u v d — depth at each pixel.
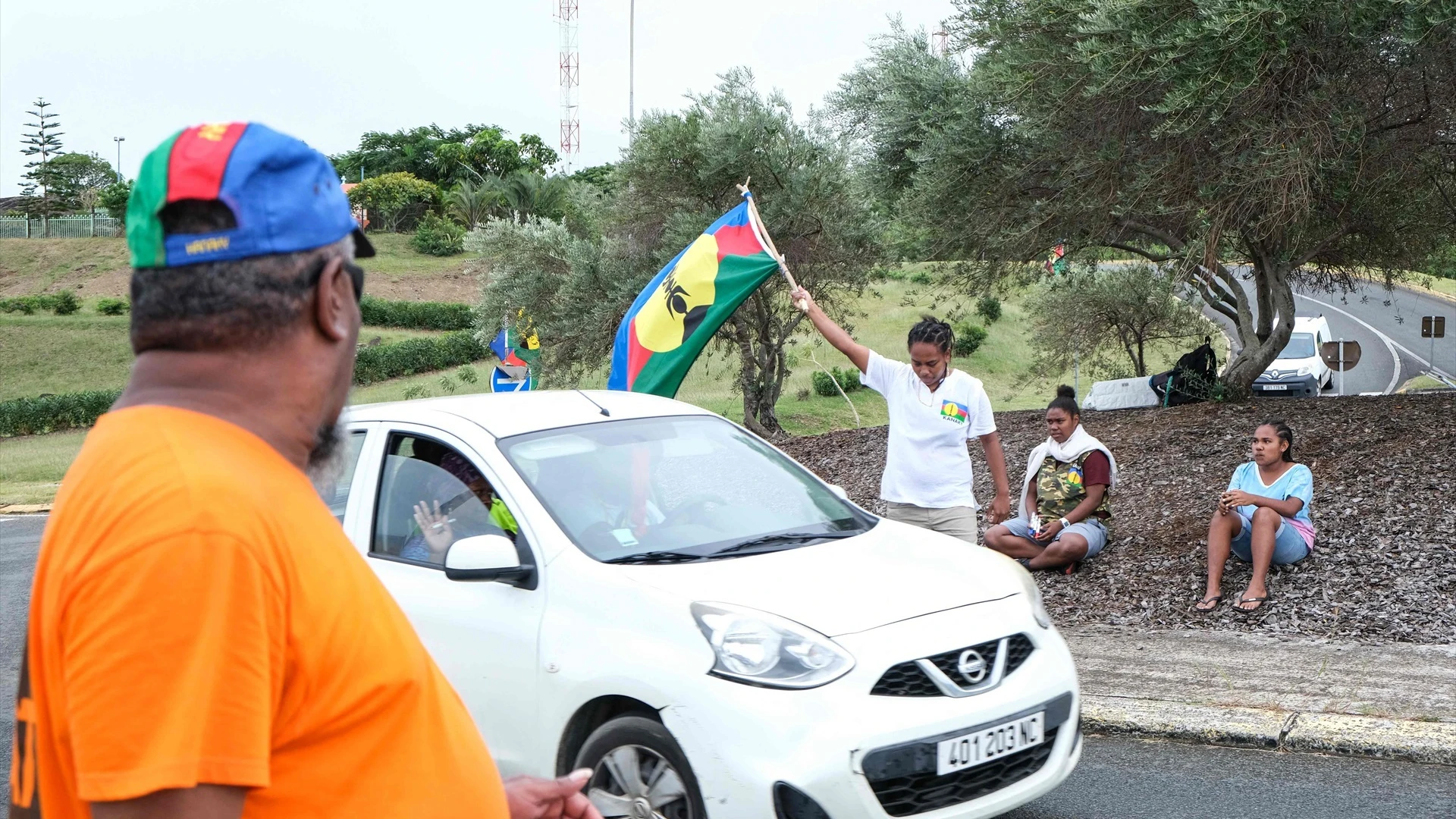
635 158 17.19
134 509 1.08
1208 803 4.45
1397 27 8.88
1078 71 9.88
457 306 61.19
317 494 1.27
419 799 1.25
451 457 4.52
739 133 16.53
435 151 111.38
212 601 1.07
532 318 18.59
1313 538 7.27
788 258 17.78
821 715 3.42
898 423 5.89
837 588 3.88
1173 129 8.89
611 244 17.80
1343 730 4.92
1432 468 8.48
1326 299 53.47
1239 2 8.34
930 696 3.58
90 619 1.05
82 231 90.88
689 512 4.45
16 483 23.16
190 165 1.19
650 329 7.07
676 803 3.57
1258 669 5.85
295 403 1.27
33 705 1.17
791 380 34.47
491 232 18.92
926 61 13.07
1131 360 20.53
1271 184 9.33
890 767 3.42
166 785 1.03
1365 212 12.12
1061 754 3.83
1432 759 4.71
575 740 3.87
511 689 3.98
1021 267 14.38
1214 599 6.99
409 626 1.30
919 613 3.77
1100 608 7.27
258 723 1.10
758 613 3.66
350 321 1.34
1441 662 5.74
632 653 3.68
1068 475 7.95
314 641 1.17
